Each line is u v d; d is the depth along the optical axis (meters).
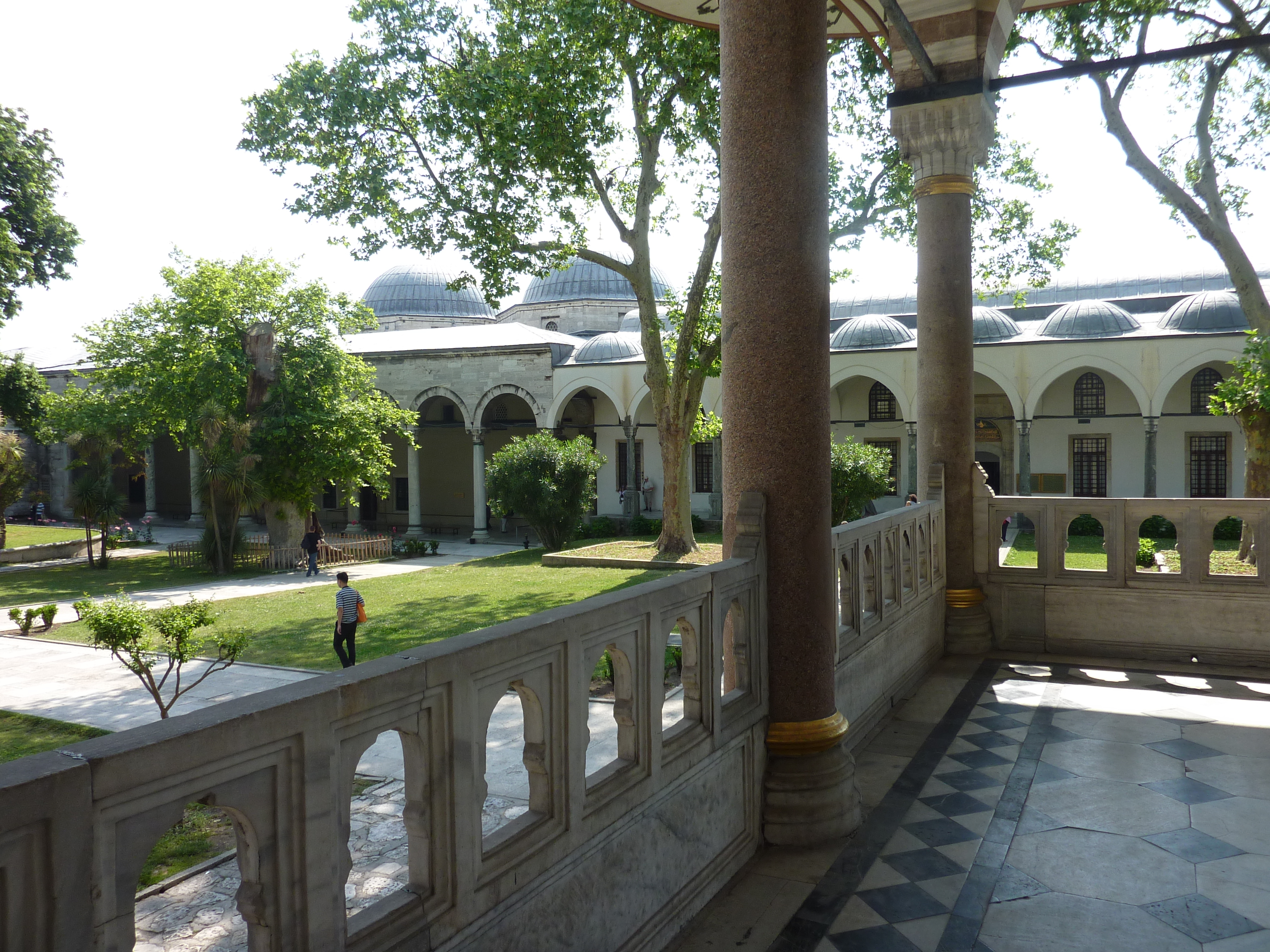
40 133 25.28
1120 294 43.56
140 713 10.73
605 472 43.16
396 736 9.00
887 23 9.49
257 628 16.62
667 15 11.03
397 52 20.19
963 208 9.73
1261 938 4.05
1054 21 14.73
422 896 2.66
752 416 5.15
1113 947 3.99
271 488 28.44
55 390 49.12
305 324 30.86
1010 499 10.12
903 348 36.06
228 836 6.73
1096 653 9.78
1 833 1.63
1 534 33.31
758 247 5.05
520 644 3.07
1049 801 5.71
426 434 47.50
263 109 20.33
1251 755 6.50
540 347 39.06
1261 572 9.08
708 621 4.50
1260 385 17.55
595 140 19.98
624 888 3.72
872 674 7.29
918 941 4.09
